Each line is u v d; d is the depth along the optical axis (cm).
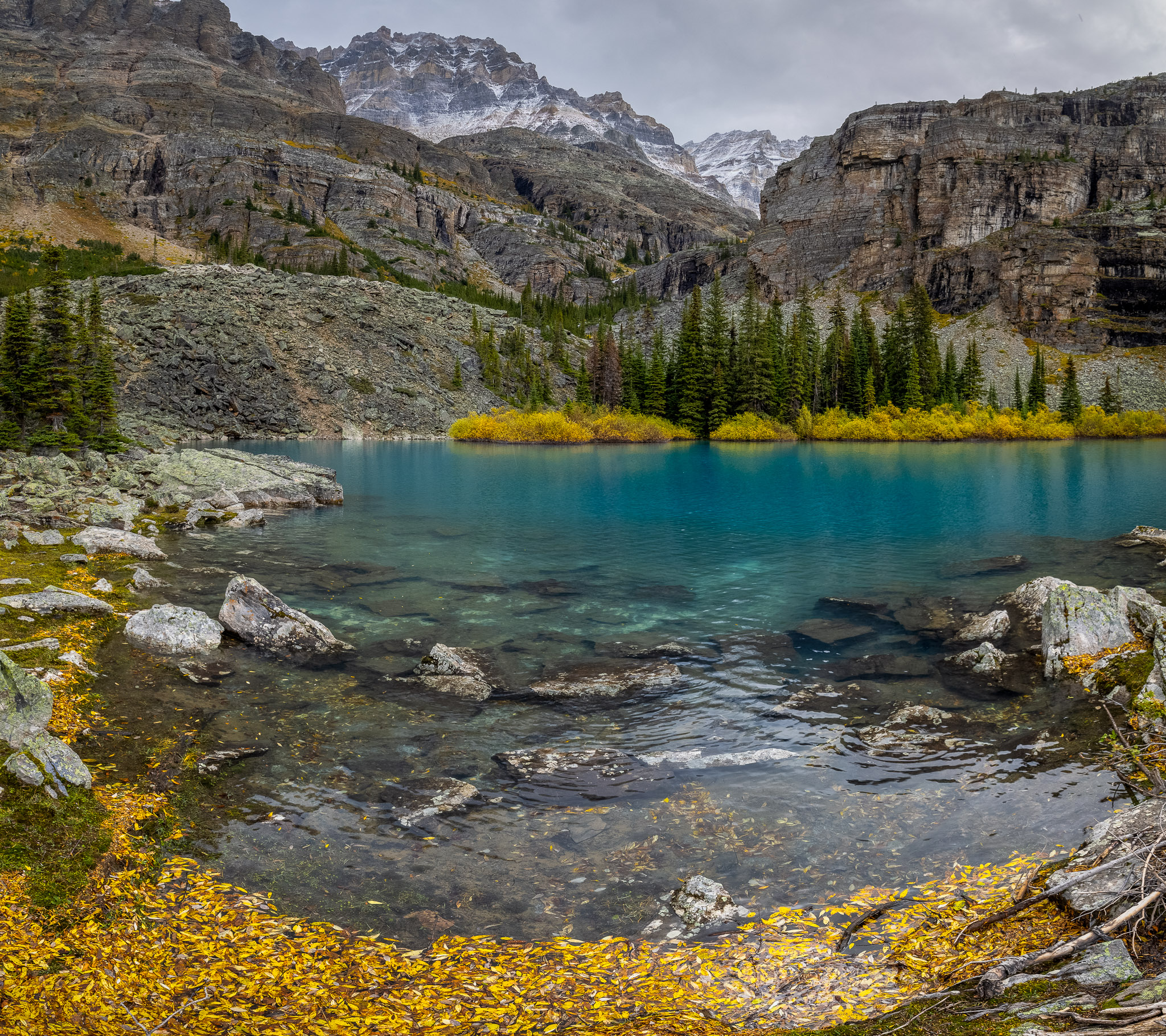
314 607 1956
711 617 1883
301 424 10525
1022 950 622
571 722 1261
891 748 1138
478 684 1405
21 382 5253
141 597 1912
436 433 11188
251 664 1494
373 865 841
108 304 10719
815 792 1012
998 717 1241
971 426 10519
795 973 645
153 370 9919
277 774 1050
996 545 2730
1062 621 1480
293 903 762
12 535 2406
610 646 1655
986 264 17362
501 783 1043
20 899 687
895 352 11538
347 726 1224
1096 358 15250
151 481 4066
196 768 1044
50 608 1636
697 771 1082
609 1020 588
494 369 13250
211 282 12125
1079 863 724
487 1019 589
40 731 958
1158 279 15962
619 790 1024
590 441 10188
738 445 9512
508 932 725
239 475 4056
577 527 3272
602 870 838
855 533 3050
